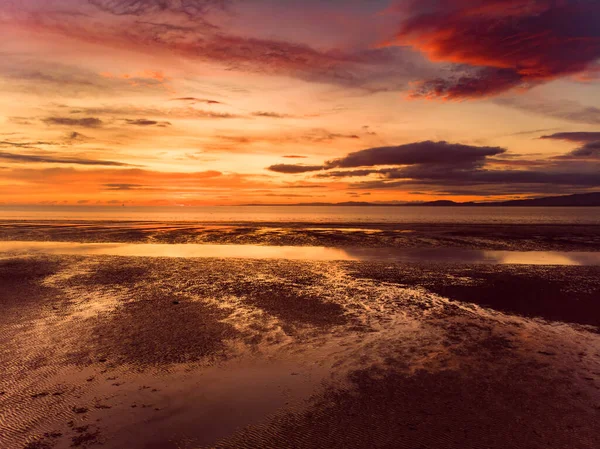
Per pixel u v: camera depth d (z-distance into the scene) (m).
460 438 5.91
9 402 7.01
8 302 13.78
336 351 9.41
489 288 15.90
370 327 11.16
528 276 18.27
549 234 38.62
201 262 22.56
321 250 28.70
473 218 89.00
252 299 14.26
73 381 7.82
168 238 36.66
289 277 18.23
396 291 15.47
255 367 8.52
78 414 6.63
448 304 13.59
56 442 5.87
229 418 6.52
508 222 65.12
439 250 28.44
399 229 45.38
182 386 7.64
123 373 8.19
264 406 6.90
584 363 8.65
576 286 16.19
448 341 10.05
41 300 14.05
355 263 22.16
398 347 9.65
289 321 11.71
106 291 15.45
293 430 6.18
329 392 7.39
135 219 77.50
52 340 10.05
